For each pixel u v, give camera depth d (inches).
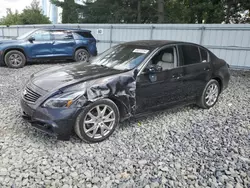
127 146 131.0
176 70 161.9
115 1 912.9
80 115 124.7
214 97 198.8
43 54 380.8
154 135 145.3
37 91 128.5
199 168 113.0
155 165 114.1
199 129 155.7
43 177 102.3
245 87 274.7
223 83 203.2
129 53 162.1
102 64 163.9
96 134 133.6
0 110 175.5
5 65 381.7
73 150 124.1
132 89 140.3
